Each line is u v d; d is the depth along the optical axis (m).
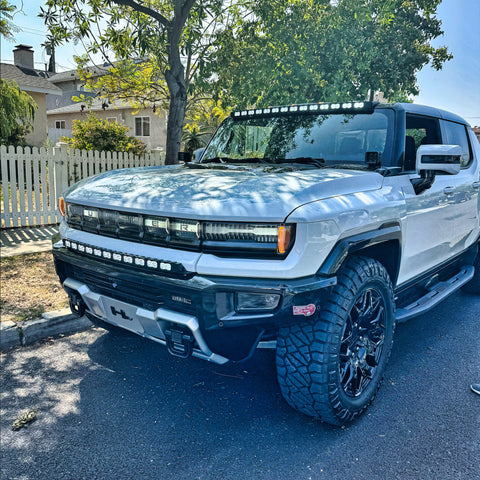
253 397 3.07
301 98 8.96
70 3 6.88
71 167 8.95
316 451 2.52
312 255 2.29
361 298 2.76
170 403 2.98
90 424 2.74
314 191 2.45
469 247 4.86
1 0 6.77
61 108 29.77
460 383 3.31
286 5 7.79
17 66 25.88
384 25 12.02
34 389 3.13
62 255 3.00
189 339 2.43
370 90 13.56
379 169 3.07
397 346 3.94
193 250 2.37
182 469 2.36
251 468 2.37
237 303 2.29
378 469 2.38
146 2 8.04
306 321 2.50
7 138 18.19
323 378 2.47
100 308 2.92
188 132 18.28
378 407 2.97
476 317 4.70
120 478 2.29
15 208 8.29
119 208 2.63
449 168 3.03
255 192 2.41
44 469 2.36
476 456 2.49
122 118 25.70
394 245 3.06
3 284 5.02
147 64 9.56
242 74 8.38
